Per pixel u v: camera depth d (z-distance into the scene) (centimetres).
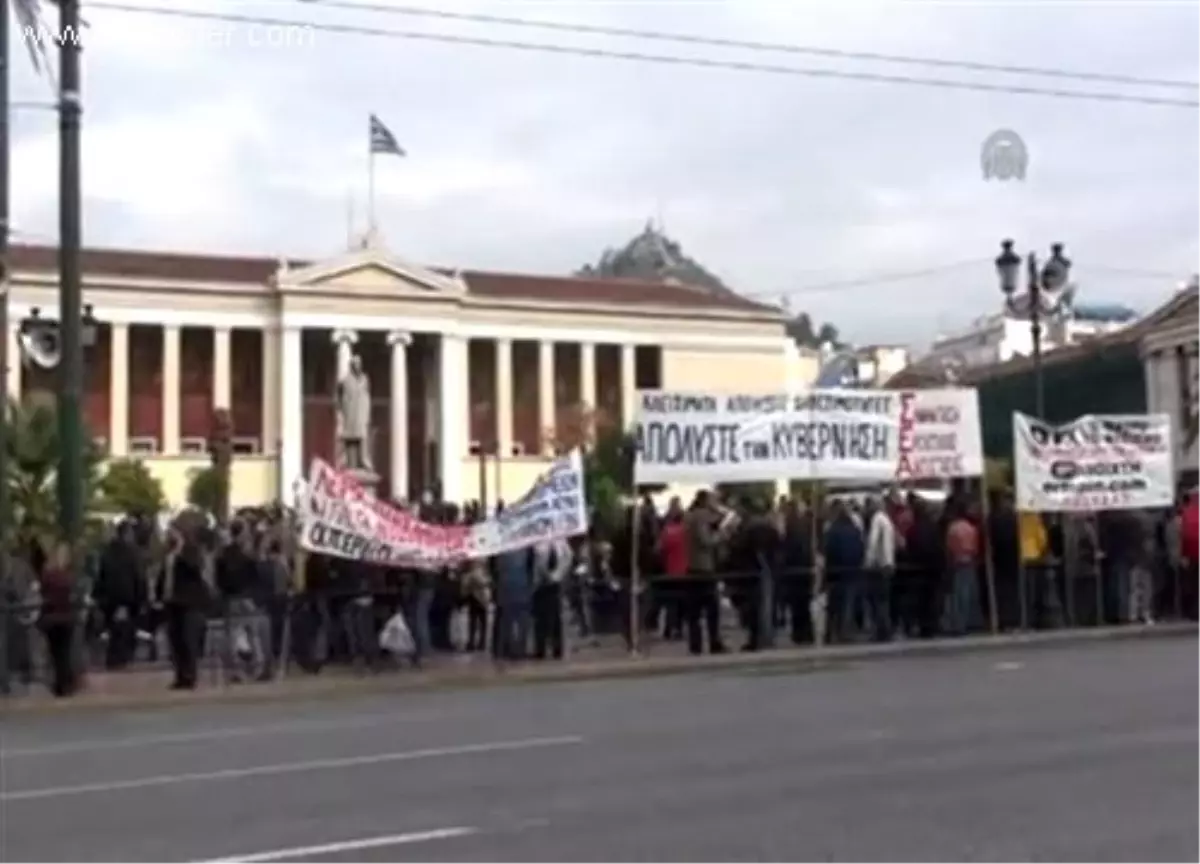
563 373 9481
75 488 2000
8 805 1048
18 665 1959
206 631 2083
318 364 8838
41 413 2745
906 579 2412
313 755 1274
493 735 1375
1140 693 1577
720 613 2275
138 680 2033
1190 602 2614
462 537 2155
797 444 2348
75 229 2009
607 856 846
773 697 1639
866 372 9762
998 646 2278
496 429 9188
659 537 2373
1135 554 2553
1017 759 1163
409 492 7988
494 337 9156
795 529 2356
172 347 8300
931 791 1034
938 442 2431
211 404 8456
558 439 8388
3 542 1933
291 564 2167
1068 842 866
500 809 995
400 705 1716
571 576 2297
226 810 1012
